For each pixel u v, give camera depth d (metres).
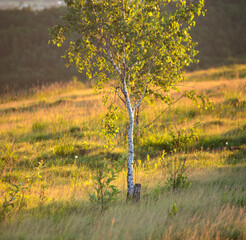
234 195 24.52
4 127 57.84
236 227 18.66
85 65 27.53
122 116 55.25
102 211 20.98
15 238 16.11
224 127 53.09
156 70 27.27
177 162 35.66
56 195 25.53
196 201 23.22
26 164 38.81
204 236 17.23
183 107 64.94
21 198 23.61
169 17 24.70
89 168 37.31
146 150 44.75
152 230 17.67
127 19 25.23
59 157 41.91
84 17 25.42
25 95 110.69
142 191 27.14
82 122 59.59
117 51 26.83
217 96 73.25
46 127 57.44
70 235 16.97
